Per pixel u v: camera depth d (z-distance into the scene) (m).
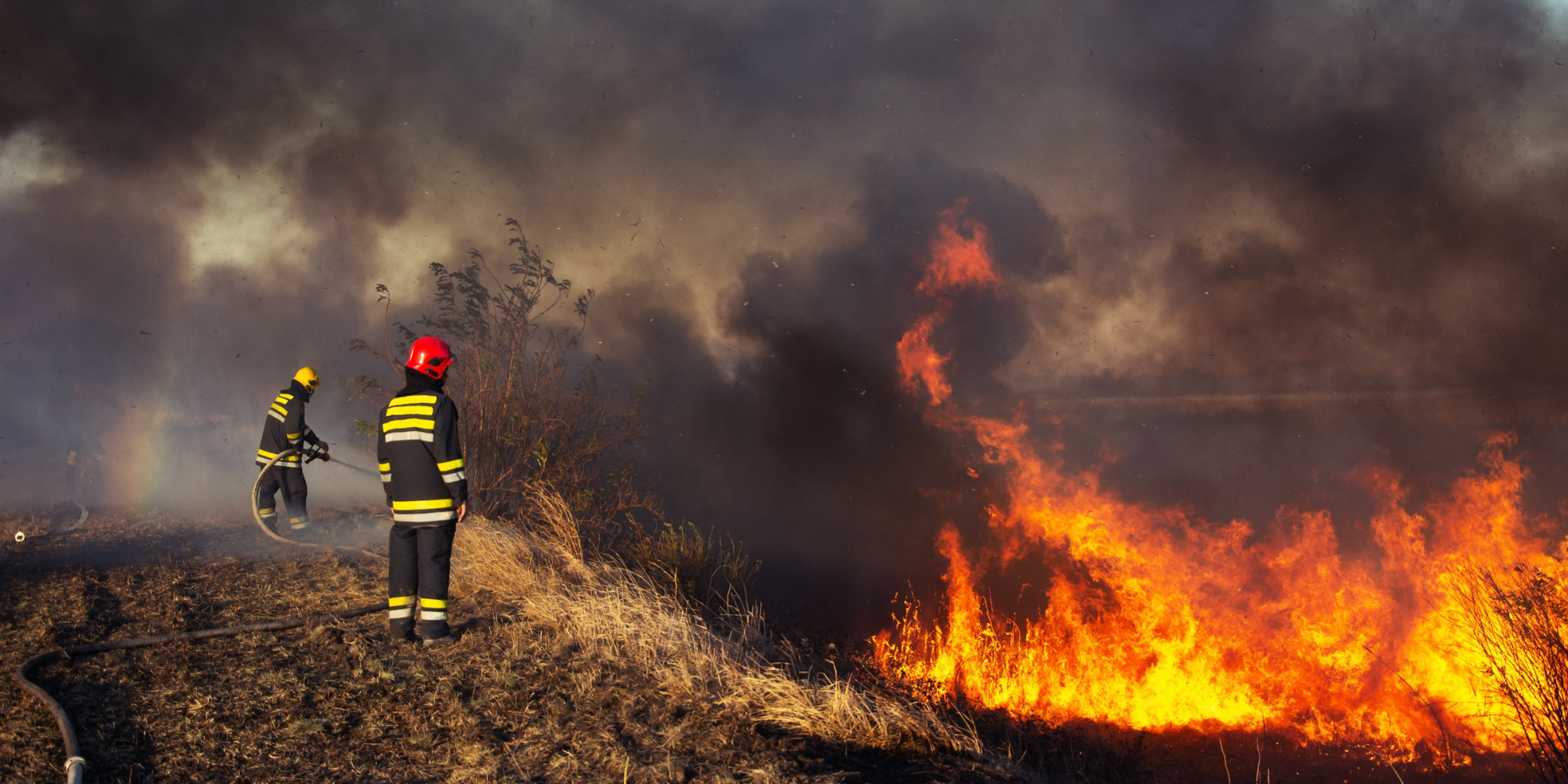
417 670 4.11
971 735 4.18
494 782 3.04
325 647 4.39
